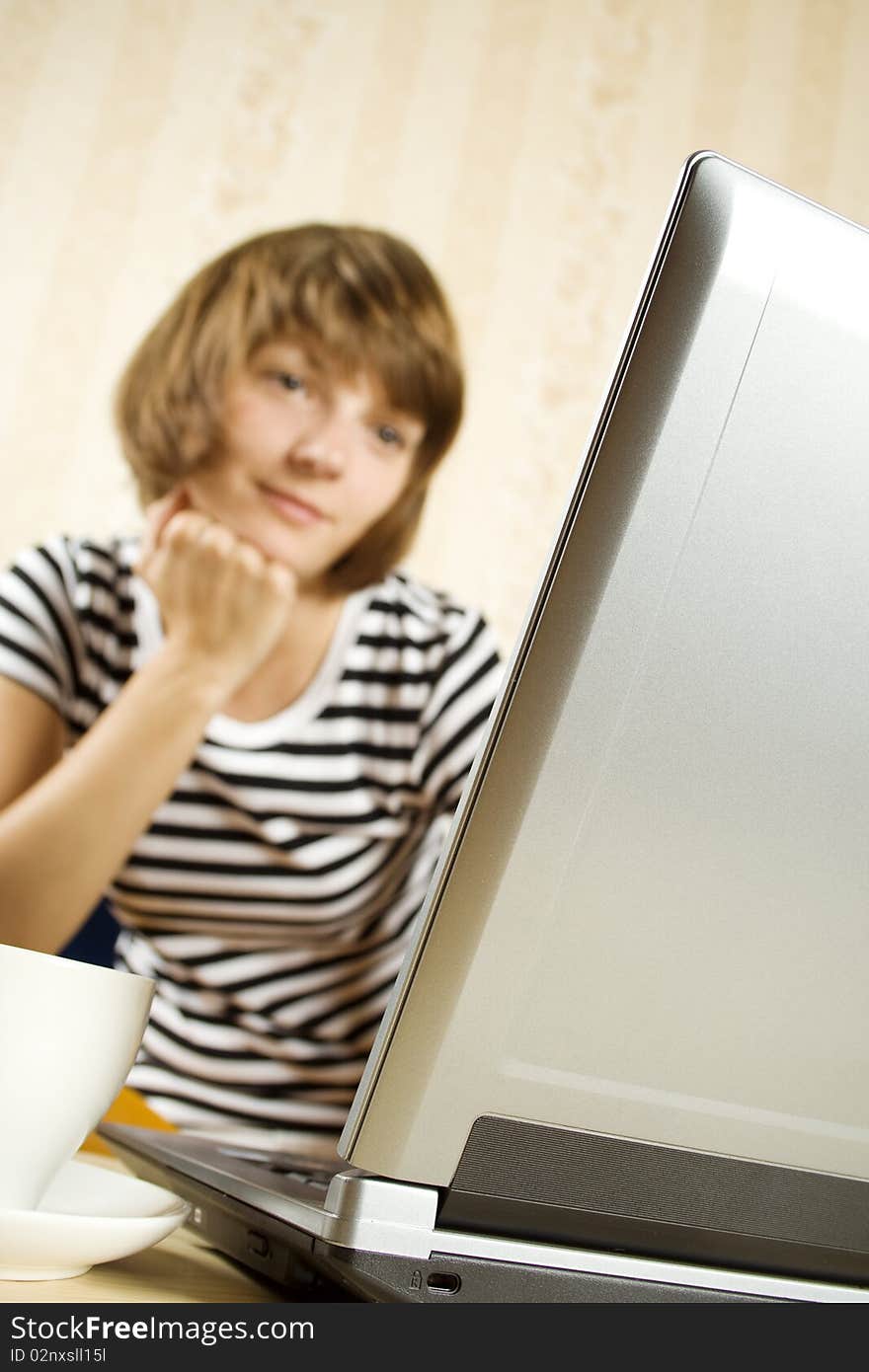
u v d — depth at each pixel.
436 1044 0.35
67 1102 0.36
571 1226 0.39
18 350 1.55
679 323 0.34
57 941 1.28
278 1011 1.38
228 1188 0.46
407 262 1.63
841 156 1.82
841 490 0.36
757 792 0.37
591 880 0.36
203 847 1.40
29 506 1.50
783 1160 0.41
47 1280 0.36
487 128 1.71
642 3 1.80
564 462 1.63
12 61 1.64
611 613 0.35
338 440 1.53
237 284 1.58
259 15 1.69
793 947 0.39
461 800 0.35
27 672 1.39
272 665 1.47
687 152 1.76
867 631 0.37
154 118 1.65
